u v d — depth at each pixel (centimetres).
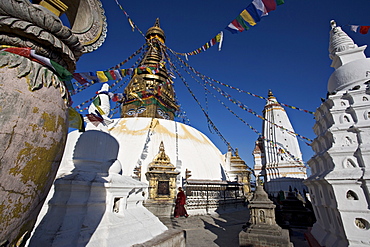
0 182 189
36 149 218
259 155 2981
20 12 221
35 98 222
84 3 351
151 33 2592
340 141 648
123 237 452
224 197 1819
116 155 653
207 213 1576
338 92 738
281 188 2433
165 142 1802
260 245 688
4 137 194
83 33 350
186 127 2230
